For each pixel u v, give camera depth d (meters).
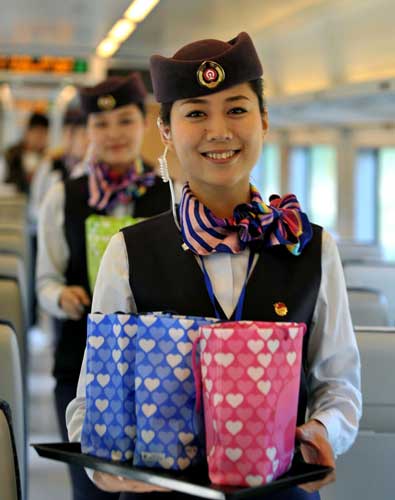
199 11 8.95
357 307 4.31
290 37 10.26
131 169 4.35
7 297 4.33
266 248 2.33
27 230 8.28
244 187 2.36
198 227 2.31
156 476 2.03
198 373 2.04
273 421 1.97
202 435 2.07
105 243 4.27
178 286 2.33
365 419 3.21
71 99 21.12
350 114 11.22
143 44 12.07
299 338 2.03
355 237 12.97
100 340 2.15
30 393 8.33
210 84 2.23
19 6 9.22
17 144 12.96
